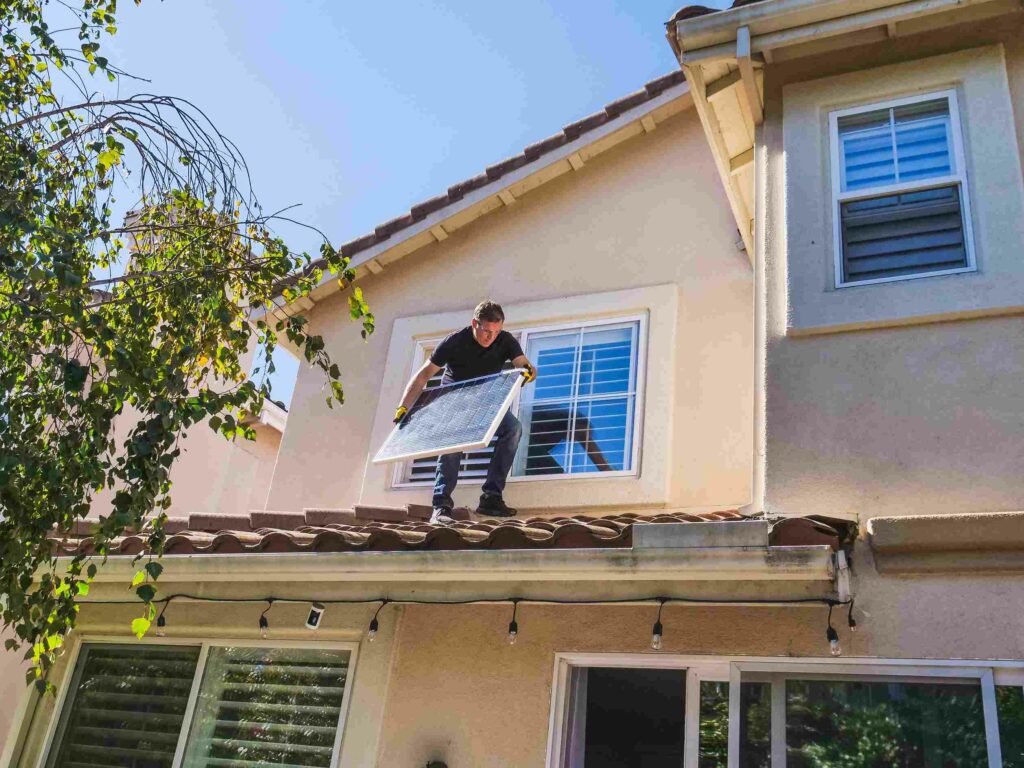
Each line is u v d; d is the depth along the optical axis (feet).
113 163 17.83
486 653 19.06
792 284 19.51
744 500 23.21
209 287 17.49
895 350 18.11
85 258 17.20
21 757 21.67
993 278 18.15
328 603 20.62
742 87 22.35
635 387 25.90
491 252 30.12
